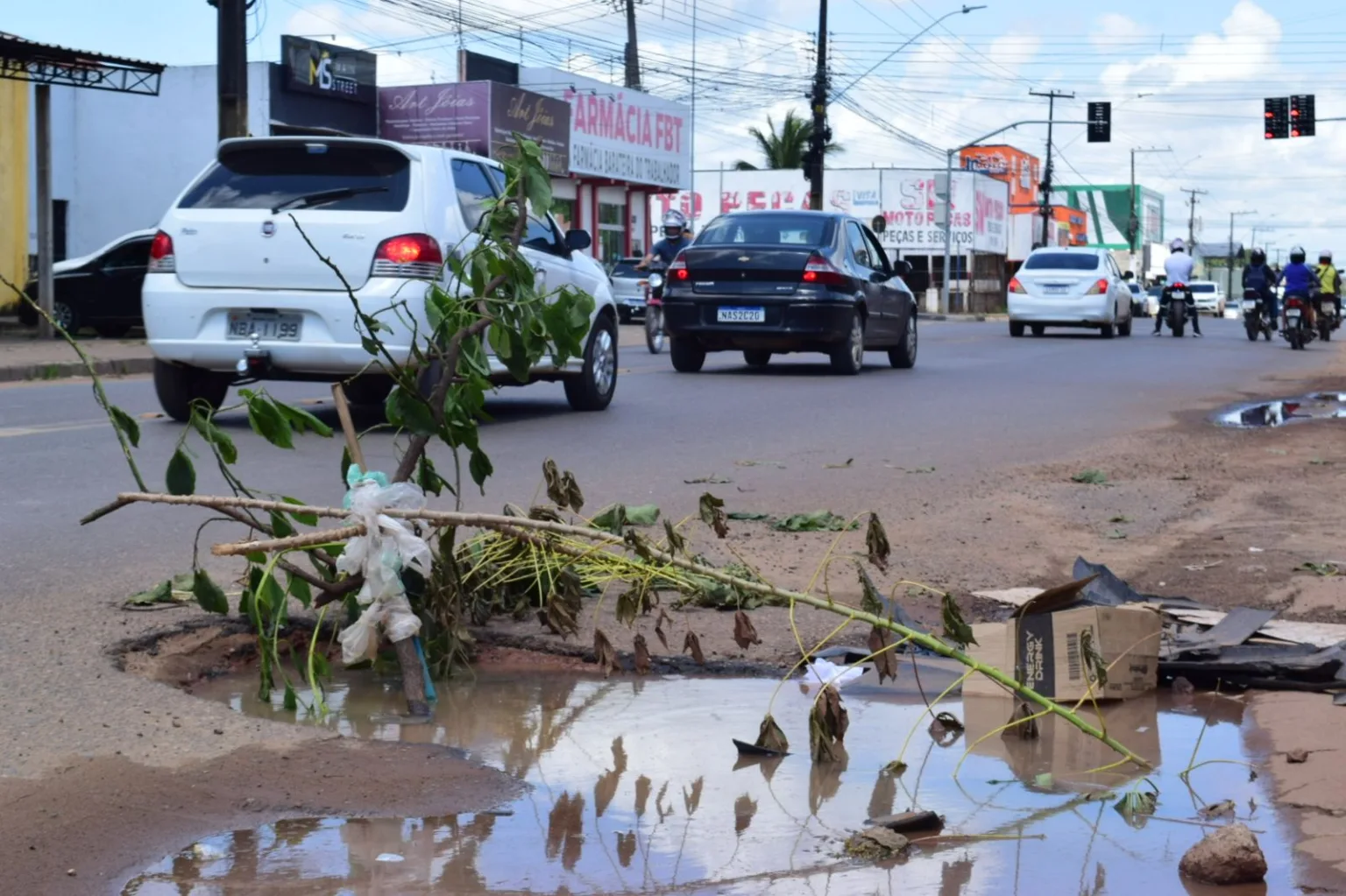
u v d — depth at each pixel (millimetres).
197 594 4191
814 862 2781
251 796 3068
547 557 4293
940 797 3191
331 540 3926
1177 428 11156
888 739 3654
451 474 7961
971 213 62688
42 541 5863
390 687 4141
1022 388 14664
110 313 23469
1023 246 77938
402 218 9031
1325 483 8109
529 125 36594
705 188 64125
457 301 4637
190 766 3223
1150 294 66250
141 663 4145
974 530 6500
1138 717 3865
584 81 40281
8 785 3055
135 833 2846
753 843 2881
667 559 3990
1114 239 107688
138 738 3389
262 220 9109
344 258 9000
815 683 4191
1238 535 6461
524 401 12328
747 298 15422
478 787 3203
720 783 3279
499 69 39594
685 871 2723
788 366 17594
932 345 23594
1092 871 2742
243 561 5469
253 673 4273
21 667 3934
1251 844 2670
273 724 3582
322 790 3127
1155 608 4348
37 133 21531
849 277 15508
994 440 10180
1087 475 8227
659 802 3135
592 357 11406
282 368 9188
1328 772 3318
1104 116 47406
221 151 9461
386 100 35531
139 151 32125
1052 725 3799
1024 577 5523
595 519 4934
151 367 17812
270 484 7496
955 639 3797
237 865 2711
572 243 10961
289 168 9328
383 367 4484
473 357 4566
